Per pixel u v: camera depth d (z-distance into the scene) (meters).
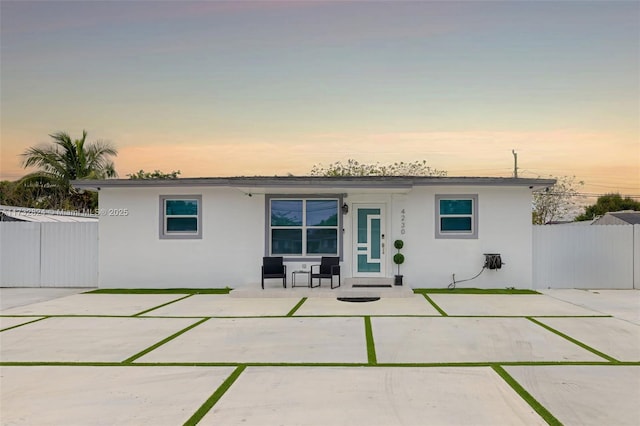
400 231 14.75
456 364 6.93
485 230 14.65
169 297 13.49
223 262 15.04
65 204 25.09
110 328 9.51
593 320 10.07
